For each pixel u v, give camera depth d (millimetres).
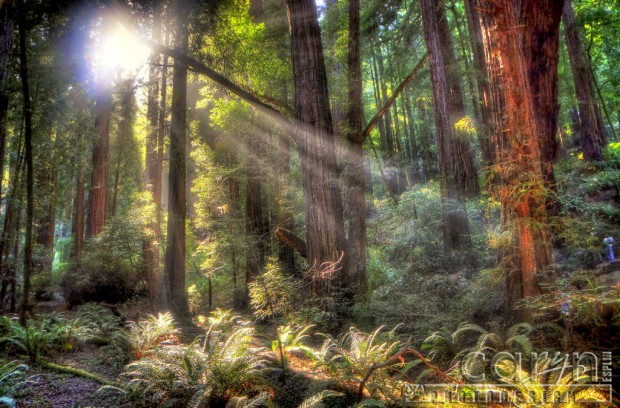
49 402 4324
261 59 9680
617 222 7895
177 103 11406
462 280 6672
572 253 5785
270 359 5539
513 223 4867
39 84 8859
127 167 18688
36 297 13453
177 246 11062
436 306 6379
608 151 13852
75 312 10672
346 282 7566
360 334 5828
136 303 11461
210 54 10227
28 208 6746
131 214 10648
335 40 11609
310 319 6945
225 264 11242
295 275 10195
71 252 16312
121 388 4621
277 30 11758
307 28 8078
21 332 5992
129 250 10523
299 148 8047
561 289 4461
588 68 16875
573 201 7547
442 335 5164
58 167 12656
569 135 19312
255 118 10883
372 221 11500
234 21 9891
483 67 10812
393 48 15711
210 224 10883
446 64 10922
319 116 7902
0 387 4480
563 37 18266
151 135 14695
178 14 9195
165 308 10609
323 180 7707
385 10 13516
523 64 4977
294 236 8680
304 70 7996
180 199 11289
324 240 7531
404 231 9352
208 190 10938
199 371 4211
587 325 4133
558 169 9367
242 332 5074
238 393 4285
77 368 5461
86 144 13984
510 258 5000
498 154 5090
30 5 8125
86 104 13852
